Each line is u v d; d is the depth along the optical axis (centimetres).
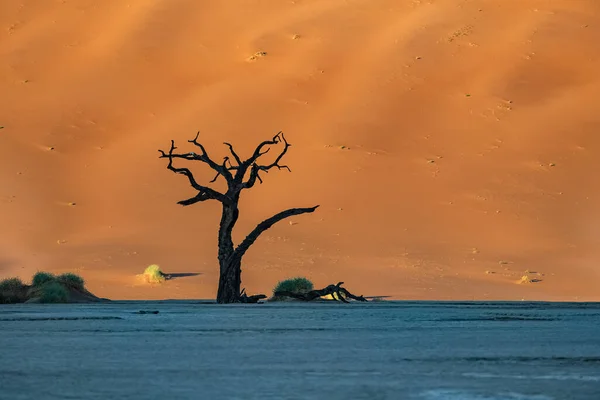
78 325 6378
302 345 4506
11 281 15262
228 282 14088
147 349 4262
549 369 3334
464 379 3036
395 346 4406
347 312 8975
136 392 2700
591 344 4534
